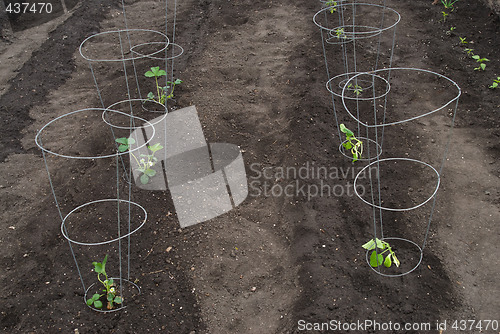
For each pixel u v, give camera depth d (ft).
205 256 9.68
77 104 14.48
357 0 19.17
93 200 10.91
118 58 16.51
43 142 13.00
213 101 14.08
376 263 8.55
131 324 8.36
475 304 8.41
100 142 12.75
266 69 15.48
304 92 13.98
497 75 14.19
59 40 17.38
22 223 10.43
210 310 8.70
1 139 13.10
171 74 15.23
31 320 8.43
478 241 9.59
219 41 17.16
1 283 9.13
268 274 9.37
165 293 8.93
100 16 19.06
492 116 12.82
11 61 16.43
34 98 14.73
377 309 8.41
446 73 14.62
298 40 16.84
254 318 8.59
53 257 9.62
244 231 10.25
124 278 9.17
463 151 11.91
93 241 9.92
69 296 8.83
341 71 14.85
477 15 16.94
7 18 18.53
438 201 10.57
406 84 14.38
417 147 12.15
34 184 11.55
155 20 18.71
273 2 19.47
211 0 19.77
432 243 9.61
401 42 16.29
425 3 18.29
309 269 9.15
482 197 10.59
